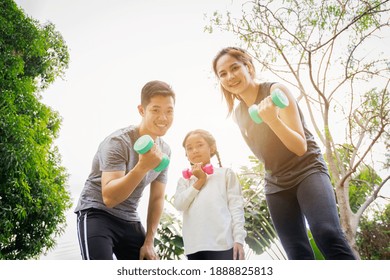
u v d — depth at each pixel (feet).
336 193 6.03
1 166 9.40
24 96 10.61
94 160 4.74
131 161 4.62
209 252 4.42
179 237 6.10
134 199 4.74
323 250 3.85
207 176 4.92
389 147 6.82
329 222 3.84
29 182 9.97
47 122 10.93
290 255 4.51
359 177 6.96
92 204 4.43
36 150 10.10
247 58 5.03
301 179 4.28
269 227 6.31
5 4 10.86
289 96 4.49
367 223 6.35
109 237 4.33
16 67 10.56
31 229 9.87
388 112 6.68
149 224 4.96
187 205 4.76
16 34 10.75
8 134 9.66
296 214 4.51
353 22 6.75
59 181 10.86
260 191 6.67
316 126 6.70
